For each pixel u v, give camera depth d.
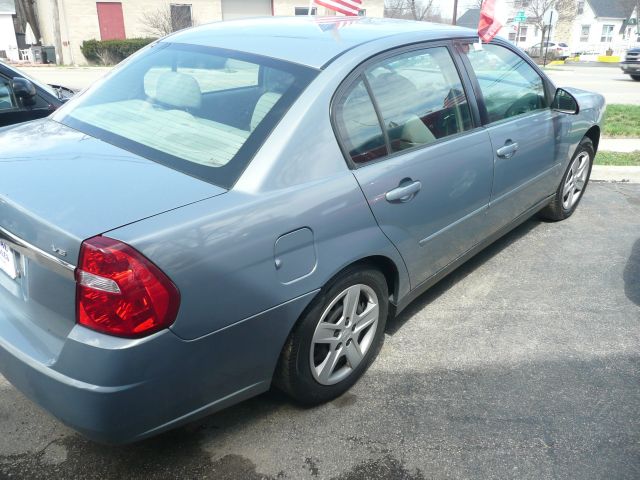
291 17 3.53
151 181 2.14
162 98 2.76
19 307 2.13
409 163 2.81
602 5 56.59
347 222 2.45
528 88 4.01
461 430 2.59
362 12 28.77
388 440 2.52
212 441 2.47
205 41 3.08
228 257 2.02
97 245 1.80
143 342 1.86
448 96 3.22
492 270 4.20
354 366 2.78
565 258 4.43
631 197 5.87
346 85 2.60
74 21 23.80
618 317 3.61
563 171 4.66
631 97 14.31
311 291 2.33
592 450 2.50
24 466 2.31
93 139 2.54
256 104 2.49
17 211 1.98
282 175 2.26
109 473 2.29
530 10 45.16
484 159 3.39
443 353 3.17
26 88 4.47
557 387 2.91
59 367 1.90
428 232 3.02
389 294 3.00
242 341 2.16
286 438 2.50
